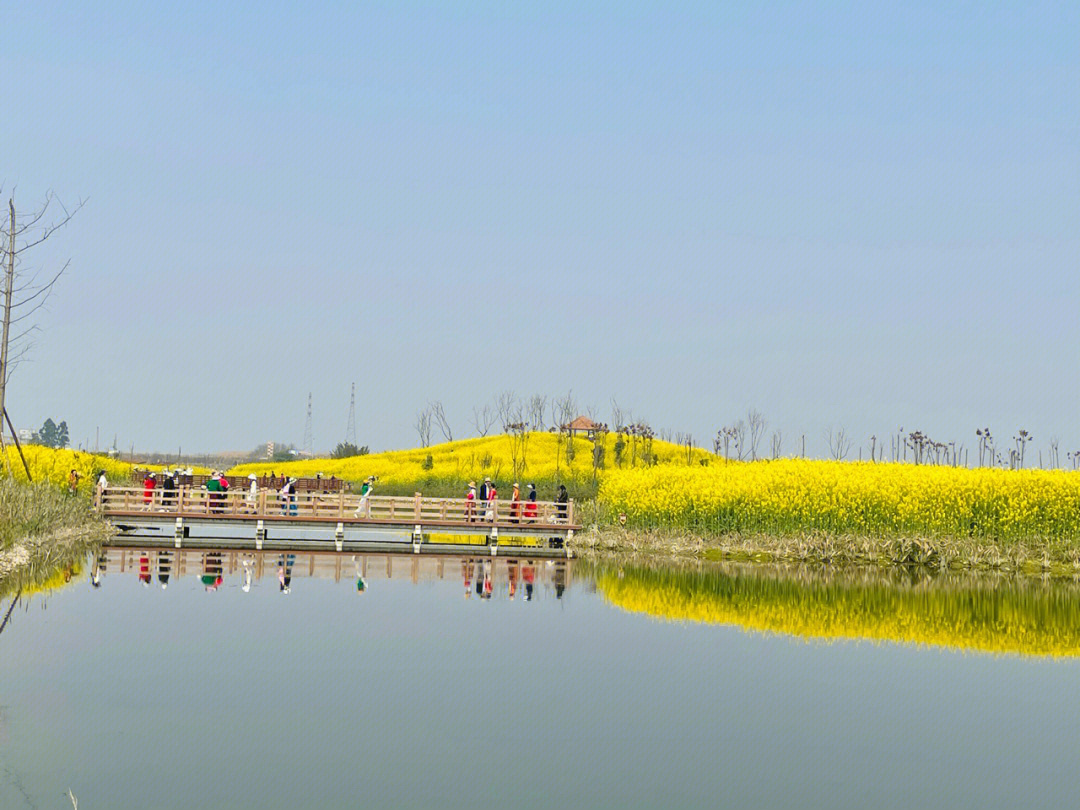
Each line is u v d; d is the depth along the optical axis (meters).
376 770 14.55
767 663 21.27
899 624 25.73
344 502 45.50
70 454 66.56
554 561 39.56
